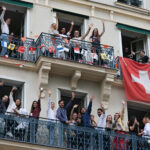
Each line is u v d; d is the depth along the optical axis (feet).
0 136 118.01
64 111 124.98
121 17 150.30
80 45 136.05
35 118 122.21
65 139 122.31
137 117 143.74
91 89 137.28
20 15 143.54
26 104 130.52
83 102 137.08
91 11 147.43
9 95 133.59
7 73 131.85
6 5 141.08
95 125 127.54
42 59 131.34
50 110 124.67
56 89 134.10
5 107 126.52
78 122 125.70
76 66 133.90
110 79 136.46
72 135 122.83
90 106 125.59
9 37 133.69
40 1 143.43
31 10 141.90
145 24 152.46
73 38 137.59
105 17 148.46
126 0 154.40
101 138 124.26
